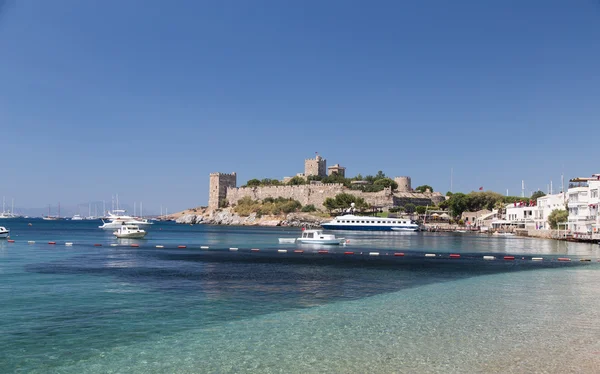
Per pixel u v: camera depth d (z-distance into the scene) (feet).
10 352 73.26
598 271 174.40
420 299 114.93
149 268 174.40
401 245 339.16
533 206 577.84
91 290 123.85
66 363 69.05
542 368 66.74
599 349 74.74
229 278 148.56
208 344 77.66
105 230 650.02
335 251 270.87
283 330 85.81
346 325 89.45
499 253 265.95
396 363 68.80
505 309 103.35
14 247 282.36
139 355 72.43
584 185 453.58
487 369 66.44
